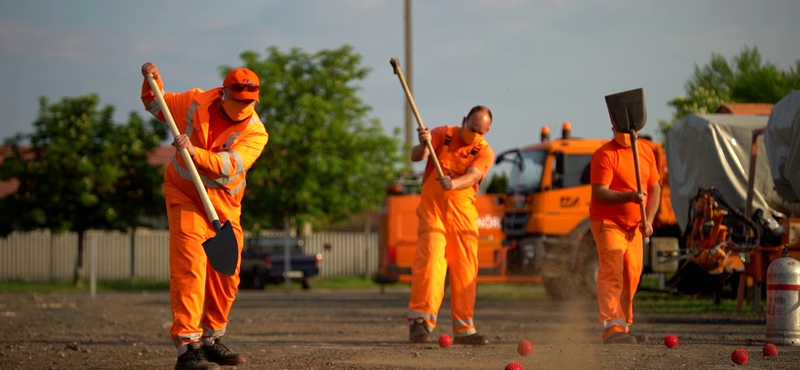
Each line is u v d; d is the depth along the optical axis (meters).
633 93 29.73
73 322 48.81
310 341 35.22
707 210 43.75
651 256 53.16
